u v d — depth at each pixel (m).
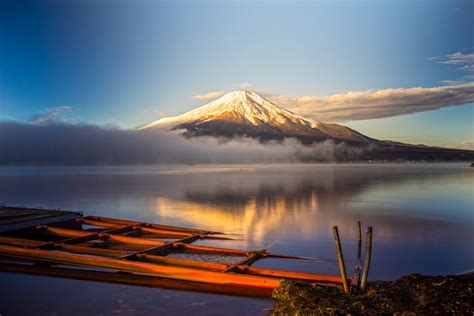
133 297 9.20
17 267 11.48
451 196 35.22
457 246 15.04
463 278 8.71
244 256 13.07
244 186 48.94
